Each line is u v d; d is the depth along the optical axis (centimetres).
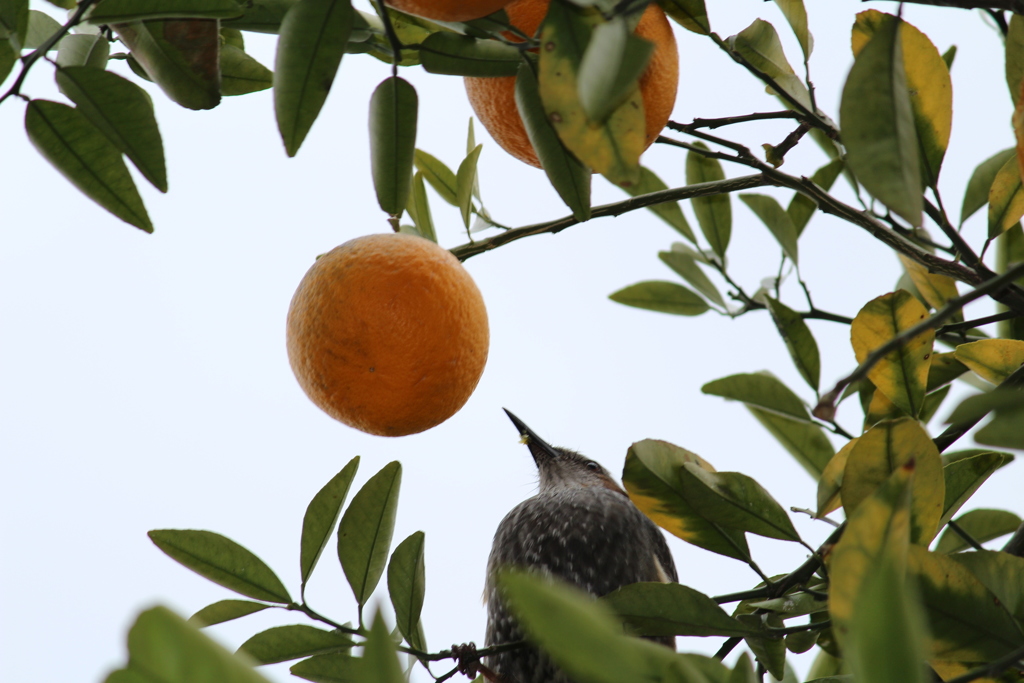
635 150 246
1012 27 379
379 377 363
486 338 392
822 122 459
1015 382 385
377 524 411
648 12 341
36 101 327
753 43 454
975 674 270
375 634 173
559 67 246
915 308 407
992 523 541
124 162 336
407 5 302
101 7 331
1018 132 249
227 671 161
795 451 604
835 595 178
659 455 412
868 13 380
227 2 334
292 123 309
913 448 326
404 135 352
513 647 459
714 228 669
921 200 222
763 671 407
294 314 386
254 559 404
